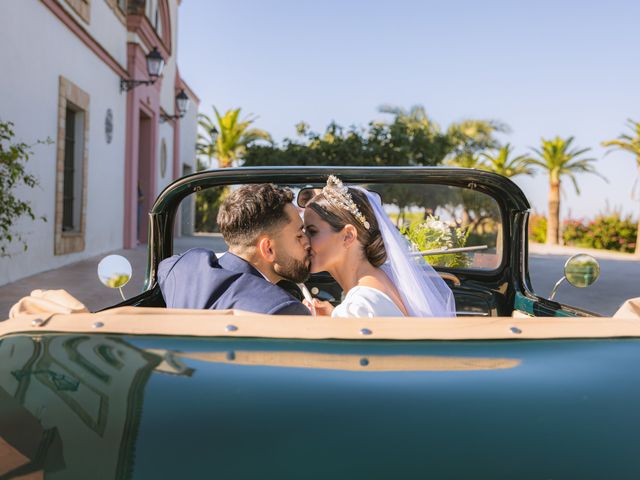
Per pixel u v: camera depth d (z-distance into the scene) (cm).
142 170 1661
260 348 112
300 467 87
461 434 91
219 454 88
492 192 290
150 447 90
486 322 129
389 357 110
